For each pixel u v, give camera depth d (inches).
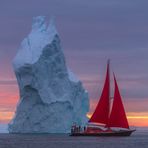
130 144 7244.1
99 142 7436.0
